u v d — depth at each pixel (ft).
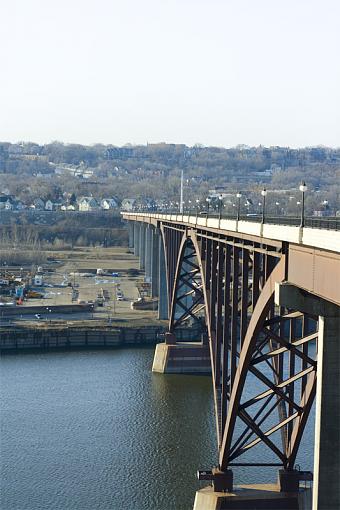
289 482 165.68
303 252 121.60
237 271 178.91
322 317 114.01
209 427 232.12
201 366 302.04
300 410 153.07
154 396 266.57
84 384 284.20
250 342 148.66
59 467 201.87
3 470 200.44
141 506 179.83
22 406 254.47
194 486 191.11
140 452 211.82
